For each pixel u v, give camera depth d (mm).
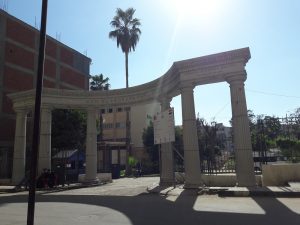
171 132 19516
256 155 26906
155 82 23141
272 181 18000
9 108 38219
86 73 54219
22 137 26906
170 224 9281
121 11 47531
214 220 9648
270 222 9047
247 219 9617
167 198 15758
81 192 20844
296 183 16938
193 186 18438
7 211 12836
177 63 19094
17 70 40031
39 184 23641
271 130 21078
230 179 20203
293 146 21812
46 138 25109
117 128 69875
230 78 17594
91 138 26234
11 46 39531
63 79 48562
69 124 34719
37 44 43594
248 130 17078
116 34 47094
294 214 10125
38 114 7578
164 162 22172
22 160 26688
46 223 9938
